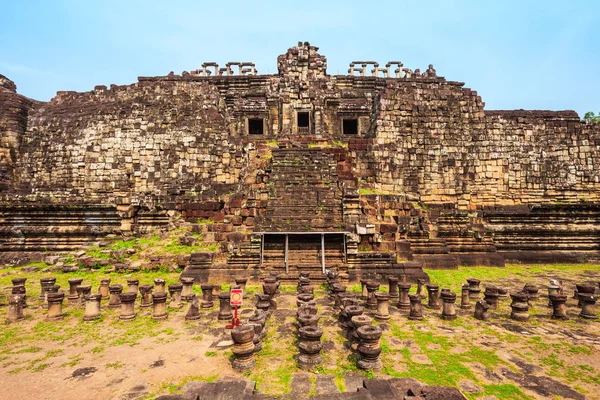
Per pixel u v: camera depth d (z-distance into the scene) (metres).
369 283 10.97
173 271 15.01
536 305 11.22
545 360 7.04
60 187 23.66
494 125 22.45
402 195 17.64
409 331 8.70
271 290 10.70
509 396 5.66
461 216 18.75
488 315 9.68
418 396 5.21
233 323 8.80
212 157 22.86
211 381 6.12
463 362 6.92
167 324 9.27
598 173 22.70
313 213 15.77
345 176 19.48
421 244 17.12
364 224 14.93
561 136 22.97
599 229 19.91
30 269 16.39
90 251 17.09
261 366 6.72
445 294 9.67
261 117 27.59
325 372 6.47
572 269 17.72
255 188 17.56
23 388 5.93
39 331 8.84
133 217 18.73
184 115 23.61
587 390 5.88
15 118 24.81
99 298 9.89
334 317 9.72
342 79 29.48
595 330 8.86
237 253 14.27
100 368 6.68
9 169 24.31
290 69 28.83
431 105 22.23
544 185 22.36
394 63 31.52
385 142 21.36
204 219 18.75
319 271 14.05
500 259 17.81
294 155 19.66
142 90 25.22
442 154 21.81
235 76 29.11
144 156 23.09
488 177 22.00
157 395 5.67
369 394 5.34
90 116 24.19
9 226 19.16
